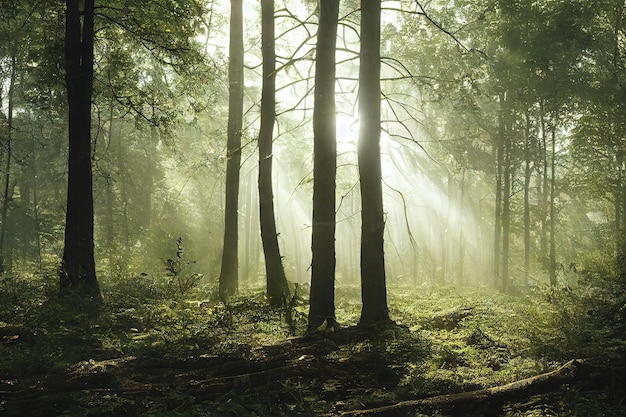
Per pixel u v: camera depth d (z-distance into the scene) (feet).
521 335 38.65
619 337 34.88
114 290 58.90
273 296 61.21
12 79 101.65
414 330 41.91
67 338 36.91
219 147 94.27
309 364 30.66
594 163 106.42
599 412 23.57
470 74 81.30
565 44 87.04
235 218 74.54
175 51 70.49
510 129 101.19
